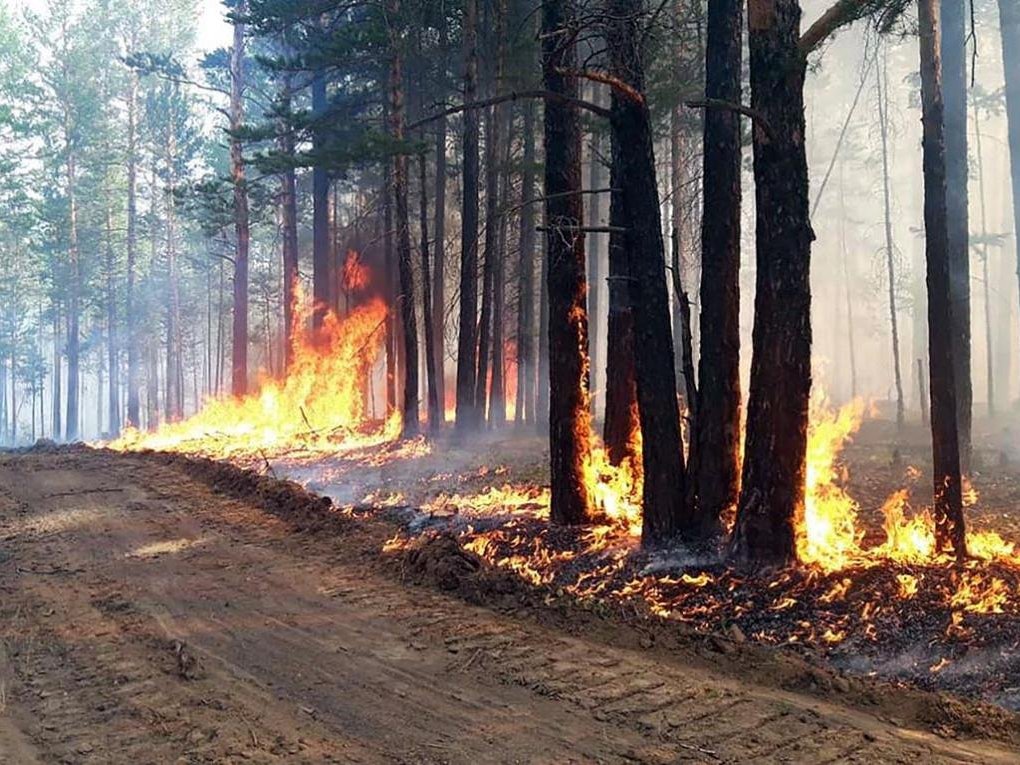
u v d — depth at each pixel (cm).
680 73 1680
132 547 1059
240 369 2798
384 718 546
